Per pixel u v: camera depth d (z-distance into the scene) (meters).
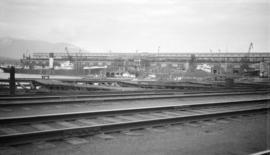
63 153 5.75
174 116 9.77
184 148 6.56
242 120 10.39
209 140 7.41
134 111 10.55
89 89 21.70
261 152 6.25
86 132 7.03
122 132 7.54
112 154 5.85
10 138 5.98
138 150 6.20
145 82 28.72
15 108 10.97
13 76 14.53
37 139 6.30
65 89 21.09
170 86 26.83
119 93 17.73
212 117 10.31
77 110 11.16
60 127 7.98
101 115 9.66
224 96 20.02
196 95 18.25
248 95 21.61
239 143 7.24
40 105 11.89
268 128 9.10
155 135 7.55
